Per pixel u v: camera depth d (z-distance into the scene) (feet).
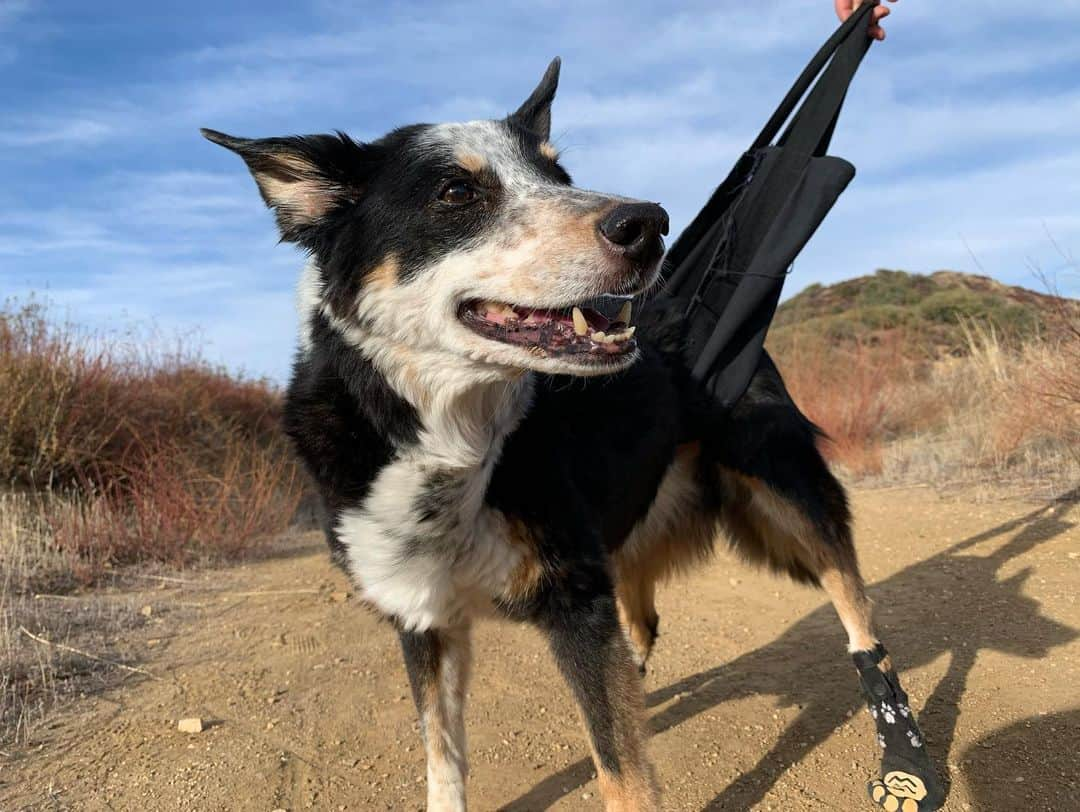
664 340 2.29
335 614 3.26
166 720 2.33
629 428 2.02
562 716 2.33
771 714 2.24
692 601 3.23
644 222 1.58
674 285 2.36
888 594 2.97
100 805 1.90
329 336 1.80
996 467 4.35
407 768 2.07
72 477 4.72
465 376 1.67
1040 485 4.00
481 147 1.82
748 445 2.24
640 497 2.15
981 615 2.63
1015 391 4.52
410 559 1.73
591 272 1.59
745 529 2.37
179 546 4.16
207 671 2.69
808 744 2.06
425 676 1.83
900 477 4.76
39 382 4.66
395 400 1.71
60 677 2.61
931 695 2.18
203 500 4.53
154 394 5.50
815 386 6.15
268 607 3.38
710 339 2.20
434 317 1.68
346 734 2.25
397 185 1.77
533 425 1.75
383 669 2.70
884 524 3.82
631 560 2.44
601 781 1.61
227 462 5.06
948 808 1.72
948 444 5.25
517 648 2.85
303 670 2.70
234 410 6.08
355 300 1.75
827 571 2.17
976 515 3.73
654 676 2.58
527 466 1.70
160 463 4.54
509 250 1.65
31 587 3.53
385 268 1.74
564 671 1.68
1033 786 1.73
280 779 2.01
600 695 1.63
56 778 2.01
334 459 1.75
